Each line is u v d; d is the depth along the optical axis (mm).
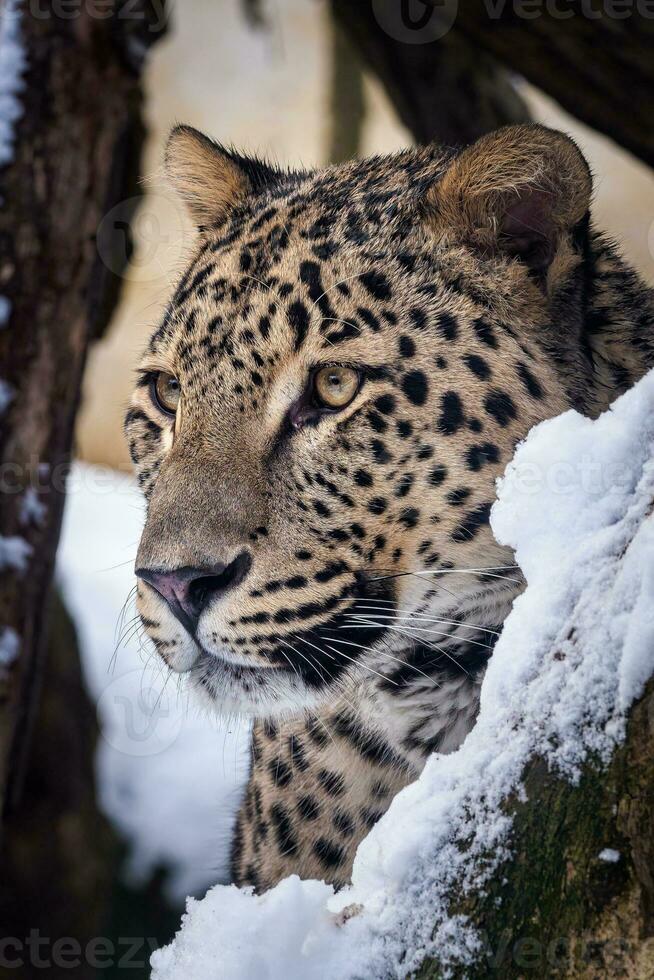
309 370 5957
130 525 19219
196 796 16234
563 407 5922
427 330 5898
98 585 17375
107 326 10727
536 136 5914
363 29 11305
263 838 6887
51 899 13820
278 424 6008
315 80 25750
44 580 8609
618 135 9820
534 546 4410
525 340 5949
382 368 5863
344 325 5910
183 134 7453
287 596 5883
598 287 6496
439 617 6023
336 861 6582
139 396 7055
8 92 8242
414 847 4145
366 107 14039
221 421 6062
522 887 3898
